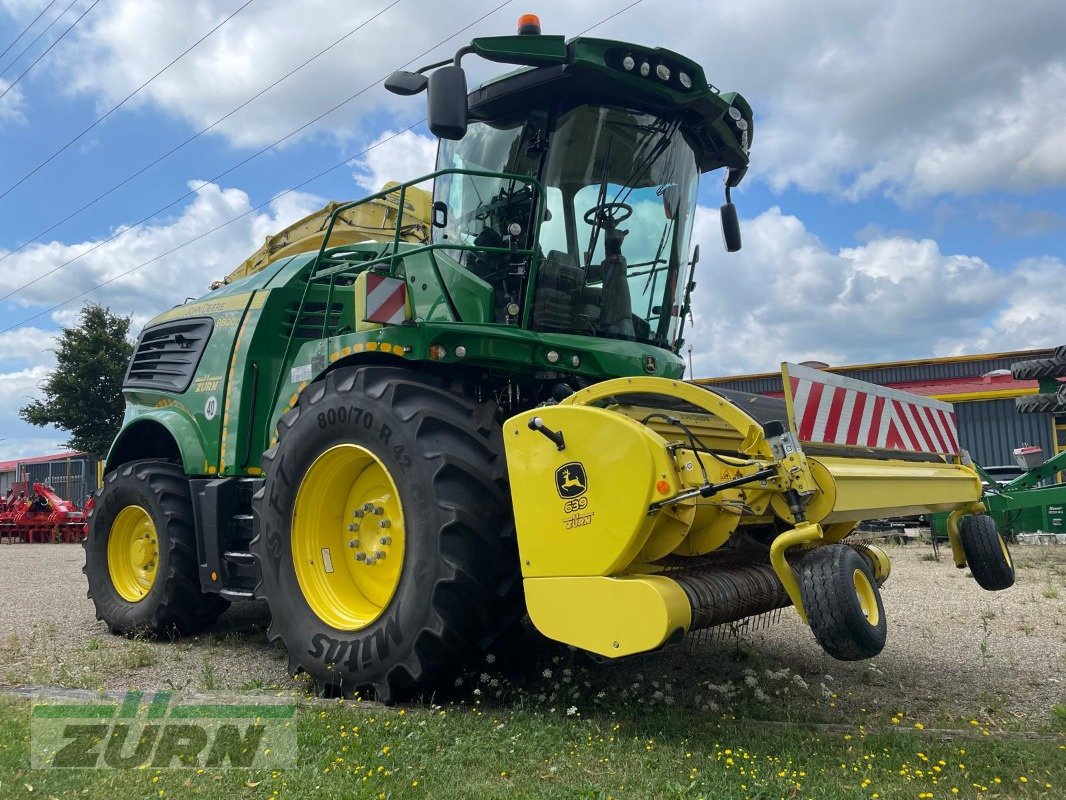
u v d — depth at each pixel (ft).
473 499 12.72
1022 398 34.22
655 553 11.14
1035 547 36.60
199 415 19.83
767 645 17.04
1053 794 8.86
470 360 13.92
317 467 14.85
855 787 8.94
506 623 12.92
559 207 15.25
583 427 11.34
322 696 13.99
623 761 10.00
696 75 15.53
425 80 14.94
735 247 18.44
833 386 12.35
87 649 18.70
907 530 39.93
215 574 17.79
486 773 9.70
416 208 22.82
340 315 19.45
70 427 84.74
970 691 13.75
